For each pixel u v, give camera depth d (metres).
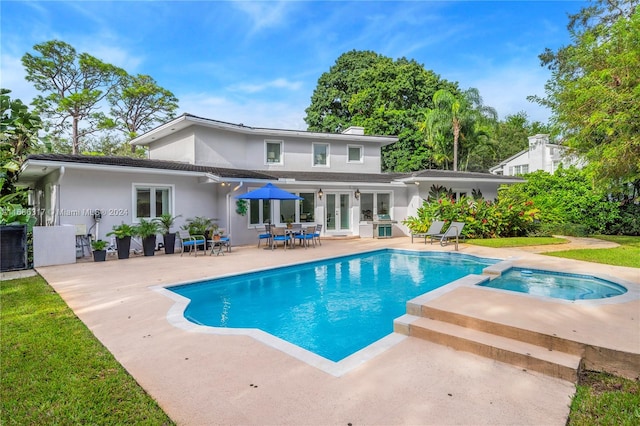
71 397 3.36
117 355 4.36
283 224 18.66
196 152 17.95
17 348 4.50
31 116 16.44
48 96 31.83
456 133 29.62
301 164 21.58
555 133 15.02
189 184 15.92
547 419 3.06
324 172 22.09
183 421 3.01
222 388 3.57
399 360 4.30
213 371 3.94
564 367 3.81
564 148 16.55
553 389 3.60
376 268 11.73
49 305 6.51
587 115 12.30
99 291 7.61
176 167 15.00
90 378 3.73
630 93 10.89
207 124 17.72
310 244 16.58
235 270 10.09
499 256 12.32
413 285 9.41
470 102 30.30
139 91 36.19
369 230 19.70
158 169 13.71
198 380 3.73
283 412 3.16
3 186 14.04
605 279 8.45
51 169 12.78
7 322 5.55
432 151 33.50
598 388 3.66
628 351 3.86
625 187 15.88
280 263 11.30
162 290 7.69
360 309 7.37
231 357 4.31
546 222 19.53
